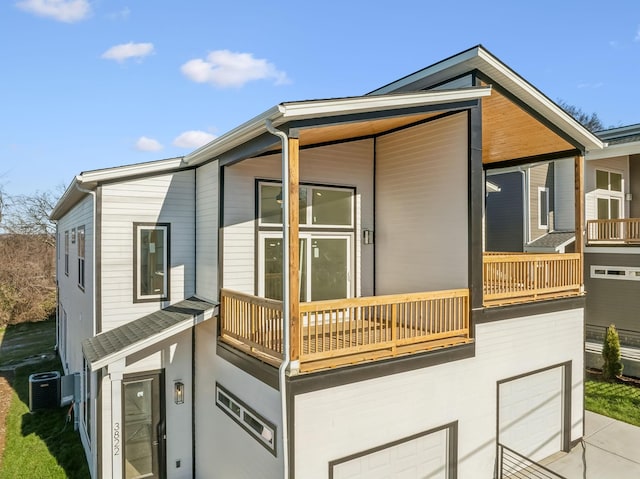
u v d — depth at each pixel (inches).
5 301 817.5
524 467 277.7
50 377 403.2
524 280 289.0
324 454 187.3
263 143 216.1
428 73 275.6
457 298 247.1
